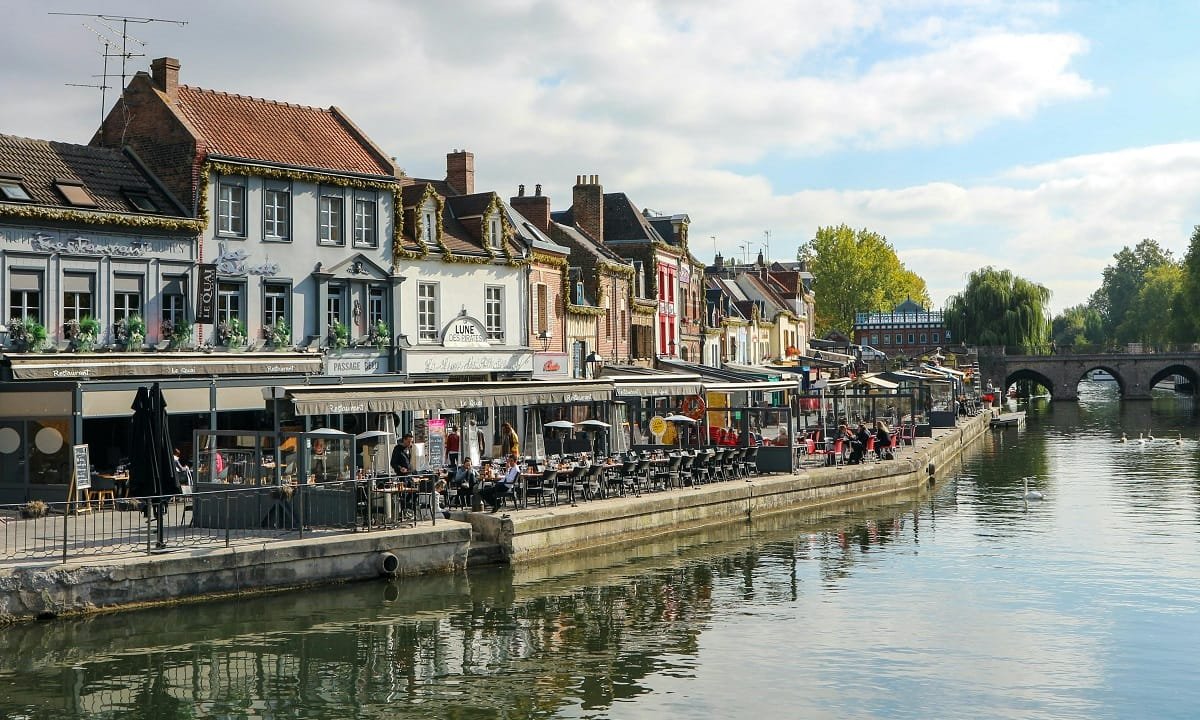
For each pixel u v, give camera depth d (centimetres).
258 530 2275
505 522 2431
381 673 1708
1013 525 3148
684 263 5875
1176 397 12556
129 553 2003
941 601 2198
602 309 4684
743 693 1631
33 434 2697
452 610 2083
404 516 2406
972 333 11406
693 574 2441
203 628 1903
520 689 1644
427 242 3700
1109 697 1619
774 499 3306
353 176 3428
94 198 2900
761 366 6981
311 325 3344
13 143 2908
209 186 3081
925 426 5203
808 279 11012
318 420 3203
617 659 1797
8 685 1623
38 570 1858
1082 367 11188
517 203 4809
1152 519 3238
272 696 1603
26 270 2719
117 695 1593
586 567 2502
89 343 2784
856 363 8788
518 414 4000
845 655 1825
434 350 3675
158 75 3197
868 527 3119
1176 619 2053
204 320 3039
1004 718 1532
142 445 2259
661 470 3056
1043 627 2000
